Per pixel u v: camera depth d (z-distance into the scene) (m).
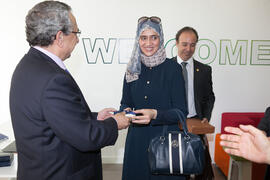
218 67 2.92
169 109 1.31
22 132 0.89
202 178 1.99
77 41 1.06
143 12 2.82
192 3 2.80
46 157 0.88
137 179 1.41
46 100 0.81
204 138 2.02
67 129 0.82
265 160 0.66
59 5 0.92
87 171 0.99
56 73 0.84
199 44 2.88
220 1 2.80
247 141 0.69
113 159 3.09
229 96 2.98
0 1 2.73
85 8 2.80
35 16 0.88
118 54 2.90
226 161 2.54
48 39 0.91
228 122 2.57
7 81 2.86
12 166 1.41
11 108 0.92
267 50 2.89
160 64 1.37
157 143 1.25
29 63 0.91
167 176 1.37
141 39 1.35
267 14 2.83
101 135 0.92
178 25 2.84
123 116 1.13
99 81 2.95
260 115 2.74
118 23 2.84
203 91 2.44
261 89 2.97
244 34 2.87
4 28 2.78
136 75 1.39
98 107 2.99
